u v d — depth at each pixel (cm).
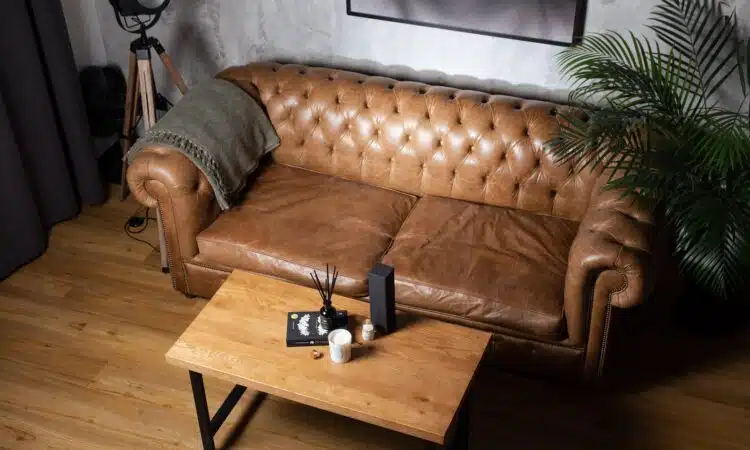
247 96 348
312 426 286
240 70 362
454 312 291
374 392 239
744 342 315
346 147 345
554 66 341
